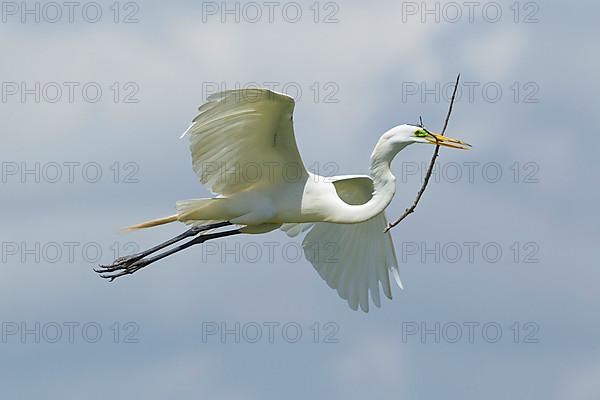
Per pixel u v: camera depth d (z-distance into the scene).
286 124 14.02
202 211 14.73
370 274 16.30
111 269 15.12
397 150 15.06
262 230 15.16
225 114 13.73
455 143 14.90
